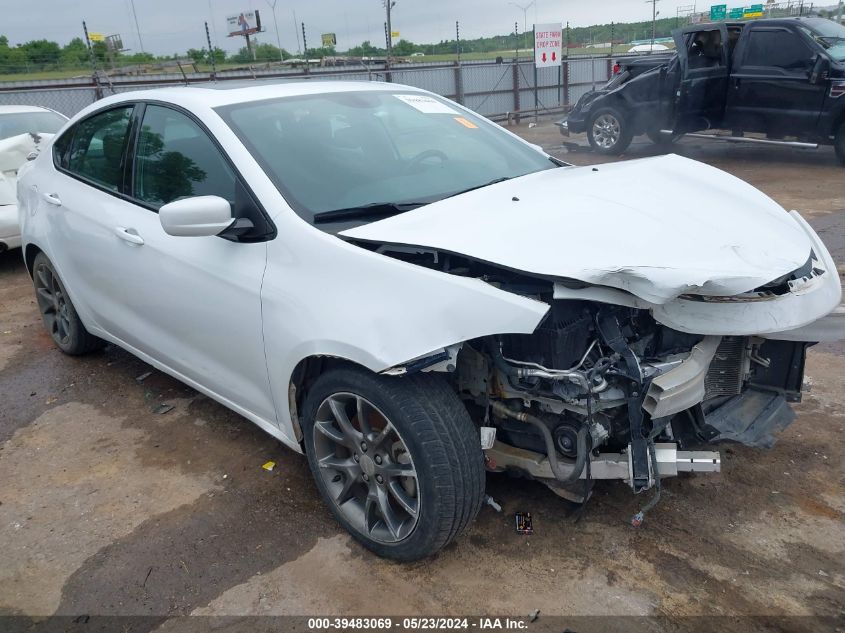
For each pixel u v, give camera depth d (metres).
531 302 2.25
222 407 4.00
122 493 3.24
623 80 12.96
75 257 4.02
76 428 3.86
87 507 3.15
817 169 10.55
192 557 2.79
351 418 2.75
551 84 20.59
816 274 2.68
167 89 3.68
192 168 3.17
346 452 2.80
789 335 2.75
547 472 2.65
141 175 3.54
